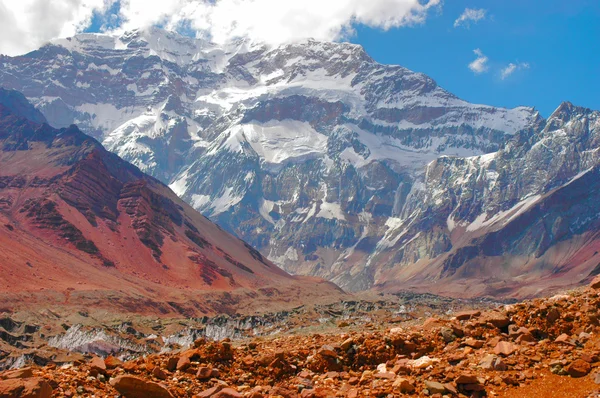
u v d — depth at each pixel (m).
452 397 20.11
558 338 23.92
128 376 20.50
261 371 24.17
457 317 28.73
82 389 20.19
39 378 18.44
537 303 27.94
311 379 23.53
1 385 17.78
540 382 20.44
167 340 80.50
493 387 20.55
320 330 38.06
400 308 131.50
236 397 20.03
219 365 24.36
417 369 22.69
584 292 28.67
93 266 156.75
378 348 25.33
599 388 19.03
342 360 25.17
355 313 105.94
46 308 108.12
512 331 25.69
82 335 74.25
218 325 103.62
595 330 24.30
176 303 147.75
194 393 21.58
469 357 23.38
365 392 21.00
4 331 70.19
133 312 127.44
